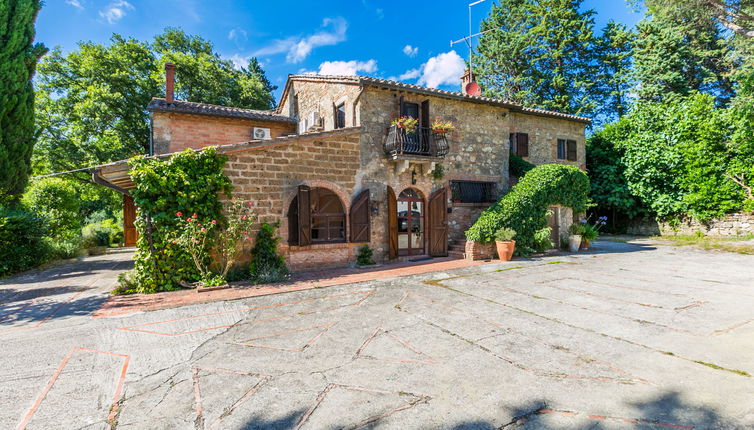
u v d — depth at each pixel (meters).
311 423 2.35
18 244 9.14
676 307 4.85
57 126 16.62
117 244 19.03
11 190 10.67
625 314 4.61
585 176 11.63
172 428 2.33
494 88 26.95
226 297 5.87
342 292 6.13
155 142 10.16
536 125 14.64
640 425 2.24
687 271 7.45
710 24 14.44
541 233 10.16
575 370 3.05
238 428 2.31
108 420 2.44
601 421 2.29
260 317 4.79
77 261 11.31
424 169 10.23
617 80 23.22
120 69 16.59
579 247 11.22
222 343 3.87
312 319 4.67
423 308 5.08
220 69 19.45
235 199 7.47
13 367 3.30
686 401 2.50
